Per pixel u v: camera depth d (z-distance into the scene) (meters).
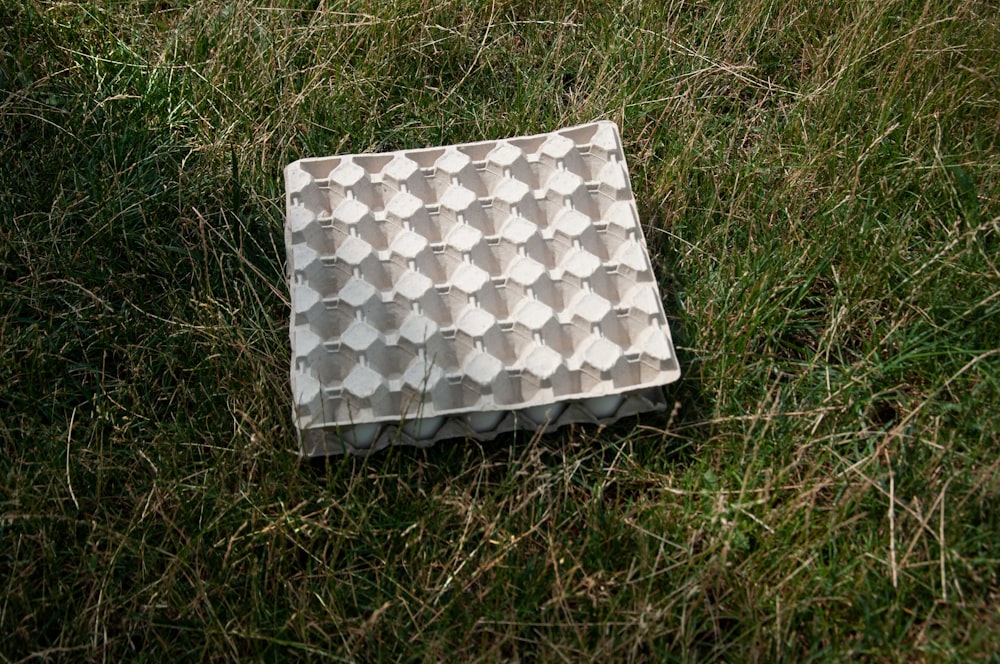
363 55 1.23
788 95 1.20
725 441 0.93
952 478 0.86
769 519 0.88
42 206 1.07
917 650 0.82
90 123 1.13
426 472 0.92
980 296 0.98
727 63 1.21
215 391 0.97
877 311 1.00
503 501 0.88
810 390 0.96
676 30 1.23
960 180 1.04
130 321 1.00
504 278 0.96
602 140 1.01
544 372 0.90
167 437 0.94
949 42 1.16
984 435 0.90
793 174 1.08
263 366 0.96
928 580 0.84
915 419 0.92
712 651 0.83
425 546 0.88
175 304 1.02
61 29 1.22
